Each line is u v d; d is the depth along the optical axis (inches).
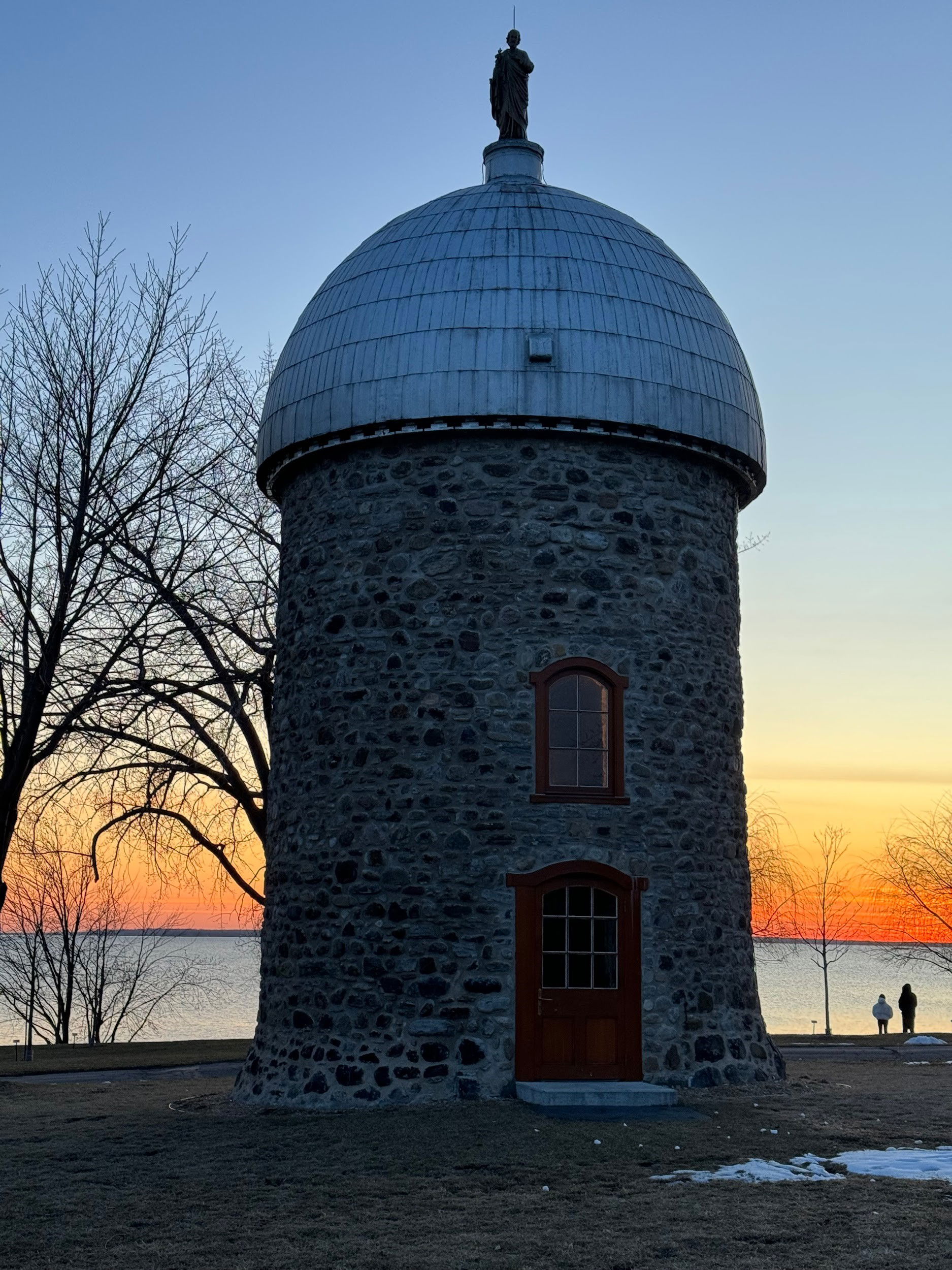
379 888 636.1
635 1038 626.2
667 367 681.6
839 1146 491.2
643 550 674.8
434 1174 455.5
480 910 625.3
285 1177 455.8
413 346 669.3
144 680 865.5
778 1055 684.1
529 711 643.5
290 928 668.7
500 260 690.2
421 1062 609.6
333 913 647.1
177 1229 394.0
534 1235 381.1
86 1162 485.1
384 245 726.5
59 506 753.0
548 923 631.2
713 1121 542.6
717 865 676.7
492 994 617.3
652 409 671.8
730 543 725.3
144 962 2598.4
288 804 690.8
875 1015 1336.1
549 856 632.4
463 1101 599.8
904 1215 391.5
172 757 995.9
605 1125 530.9
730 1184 431.5
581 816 639.1
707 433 689.0
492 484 661.9
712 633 698.2
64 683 792.9
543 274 684.7
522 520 658.8
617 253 708.7
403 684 652.1
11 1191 442.0
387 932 629.0
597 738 655.1
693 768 674.2
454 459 665.6
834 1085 666.8
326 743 670.5
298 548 713.6
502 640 649.0
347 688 666.2
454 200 745.0
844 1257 354.6
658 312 693.9
